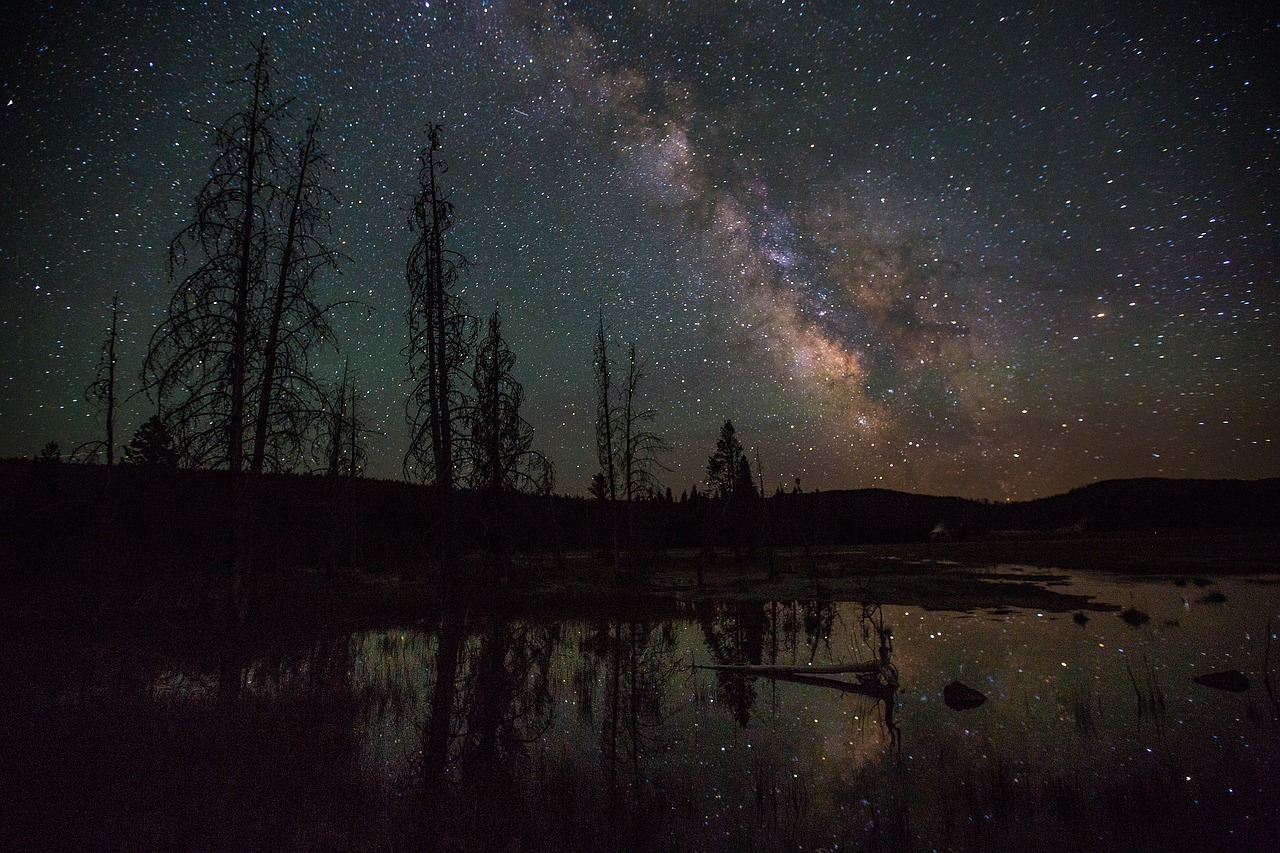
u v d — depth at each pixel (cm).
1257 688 1270
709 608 2814
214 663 1352
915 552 6131
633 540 3656
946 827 704
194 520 1861
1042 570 4206
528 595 2889
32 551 2394
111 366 1956
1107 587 3209
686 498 6869
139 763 758
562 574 3700
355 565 3003
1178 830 681
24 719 914
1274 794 766
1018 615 2438
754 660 1678
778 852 653
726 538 5144
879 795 795
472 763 879
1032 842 664
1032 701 1212
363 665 1462
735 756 948
